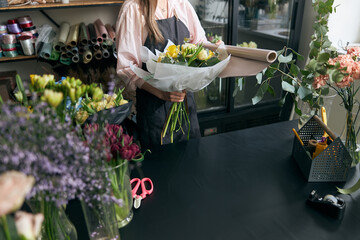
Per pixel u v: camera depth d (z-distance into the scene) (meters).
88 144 0.72
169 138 1.80
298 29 2.99
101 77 2.46
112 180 0.87
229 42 2.97
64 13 2.63
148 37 1.67
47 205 0.75
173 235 0.95
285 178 1.21
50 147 0.62
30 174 0.60
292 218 1.00
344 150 1.13
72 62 2.39
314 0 1.34
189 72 1.25
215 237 0.94
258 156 1.36
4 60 2.28
